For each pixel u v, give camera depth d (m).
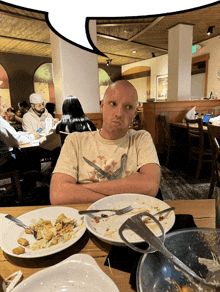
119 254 0.54
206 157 3.30
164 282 0.36
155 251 0.40
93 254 0.57
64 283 0.43
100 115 3.69
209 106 4.68
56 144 2.84
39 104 3.86
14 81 8.10
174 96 4.98
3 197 2.61
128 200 0.83
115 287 0.39
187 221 0.65
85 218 0.67
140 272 0.35
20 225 0.70
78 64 3.55
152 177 1.02
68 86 3.51
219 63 5.99
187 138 4.39
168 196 2.64
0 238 0.62
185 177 3.32
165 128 4.08
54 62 3.74
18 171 2.33
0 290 0.43
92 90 3.74
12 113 5.49
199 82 6.82
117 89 1.05
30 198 2.48
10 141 2.39
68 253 0.57
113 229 0.64
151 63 8.98
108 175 1.15
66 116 2.30
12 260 0.56
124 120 1.09
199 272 0.39
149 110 4.79
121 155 1.16
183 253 0.41
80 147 1.18
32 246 0.59
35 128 3.89
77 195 0.91
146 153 1.13
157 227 0.62
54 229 0.65
